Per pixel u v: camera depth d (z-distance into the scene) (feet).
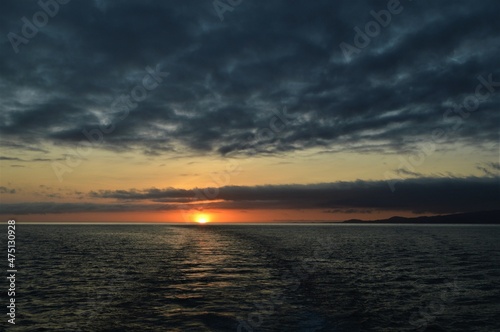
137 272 109.50
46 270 114.32
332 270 113.60
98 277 99.76
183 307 63.87
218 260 144.46
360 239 328.29
